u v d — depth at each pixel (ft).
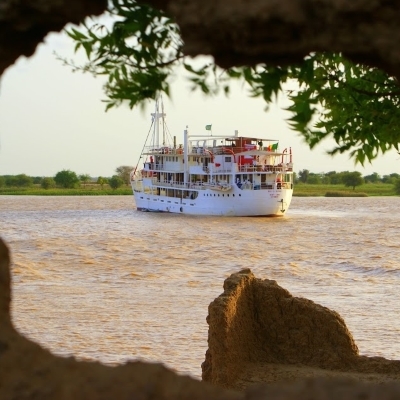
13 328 40.04
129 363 36.06
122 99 42.75
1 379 35.86
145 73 42.52
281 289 105.60
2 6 38.06
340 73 47.96
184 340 216.74
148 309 286.05
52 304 297.53
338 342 102.83
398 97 50.55
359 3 33.40
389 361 100.12
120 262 531.91
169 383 34.30
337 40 34.32
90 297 325.21
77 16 39.19
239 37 35.12
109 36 42.86
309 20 34.32
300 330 104.06
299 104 40.68
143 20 41.55
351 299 334.85
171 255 597.52
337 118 48.42
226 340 94.68
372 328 244.01
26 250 623.36
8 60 41.42
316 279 440.04
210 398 33.40
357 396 32.09
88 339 219.20
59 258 549.95
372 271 483.10
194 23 35.35
